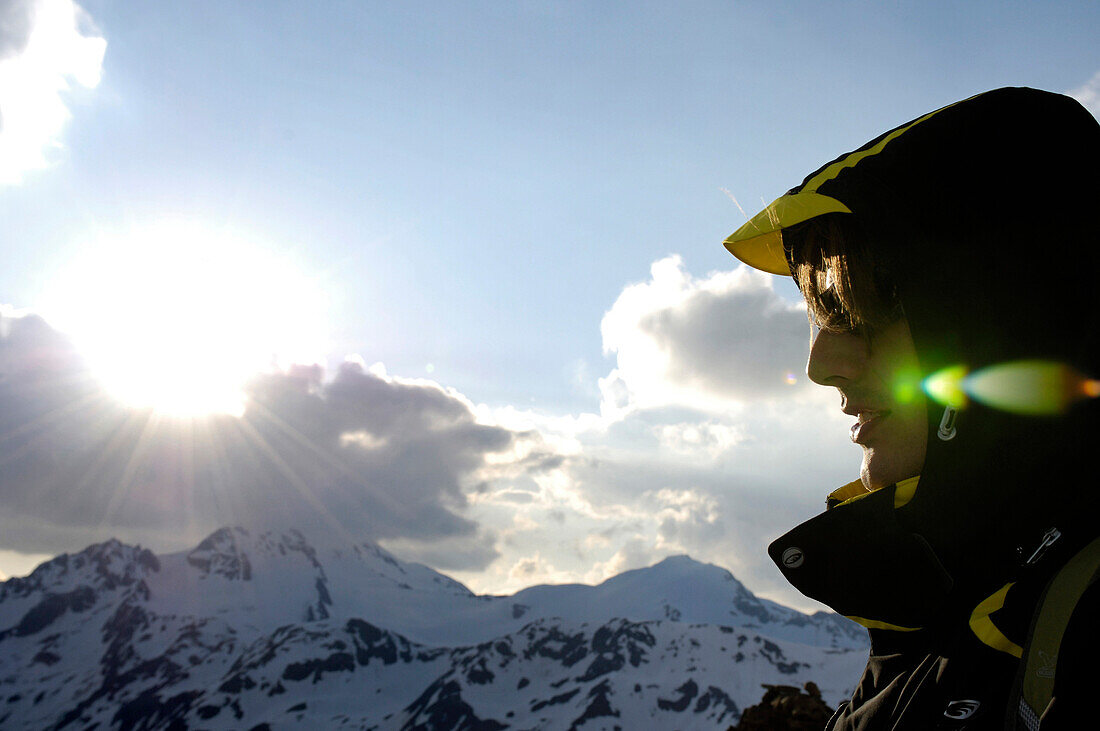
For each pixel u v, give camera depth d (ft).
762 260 5.46
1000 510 3.98
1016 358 4.05
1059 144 4.40
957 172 4.43
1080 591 3.33
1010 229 4.25
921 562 4.28
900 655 4.57
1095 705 3.03
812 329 4.92
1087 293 4.05
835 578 4.56
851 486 5.88
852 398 4.64
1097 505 3.80
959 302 4.22
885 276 4.43
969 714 3.80
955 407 4.14
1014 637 3.80
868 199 4.53
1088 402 3.92
